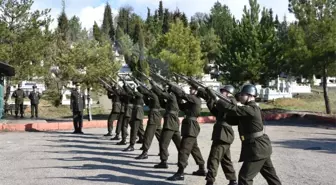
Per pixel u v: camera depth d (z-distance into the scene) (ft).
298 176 30.12
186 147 28.35
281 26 134.00
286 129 65.16
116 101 52.49
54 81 103.19
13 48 83.61
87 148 43.01
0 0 84.33
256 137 20.51
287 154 40.24
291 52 84.33
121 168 32.35
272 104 117.08
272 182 21.22
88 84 96.22
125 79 49.34
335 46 79.46
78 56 95.30
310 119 81.10
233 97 23.79
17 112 84.89
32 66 87.25
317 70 85.10
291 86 140.77
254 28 96.78
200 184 27.30
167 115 32.19
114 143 47.09
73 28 270.46
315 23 81.82
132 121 41.27
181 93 28.55
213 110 26.30
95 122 67.97
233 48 98.99
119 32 353.51
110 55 104.58
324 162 35.96
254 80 96.58
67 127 65.10
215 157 25.85
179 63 135.85
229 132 25.82
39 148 42.86
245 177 20.36
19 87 85.05
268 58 94.53
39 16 88.69
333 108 108.47
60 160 35.78
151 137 36.78
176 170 31.76
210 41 207.51
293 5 84.84
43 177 29.12
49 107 106.32
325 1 82.94
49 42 90.48
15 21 85.92
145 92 36.29
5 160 35.73
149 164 34.14
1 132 59.36
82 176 29.45
